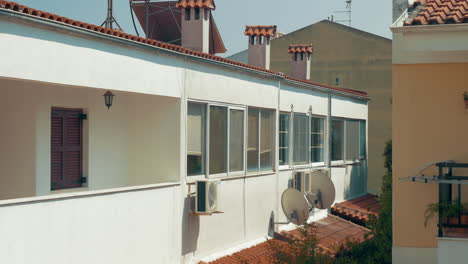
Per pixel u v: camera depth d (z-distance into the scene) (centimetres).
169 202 1290
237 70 1570
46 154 1162
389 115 3428
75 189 1261
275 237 1788
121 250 1146
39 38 950
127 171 1391
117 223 1137
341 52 3528
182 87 1328
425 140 956
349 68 3509
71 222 1026
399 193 968
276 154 1816
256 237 1692
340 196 2442
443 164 877
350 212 2284
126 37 1138
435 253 953
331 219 2236
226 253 1527
